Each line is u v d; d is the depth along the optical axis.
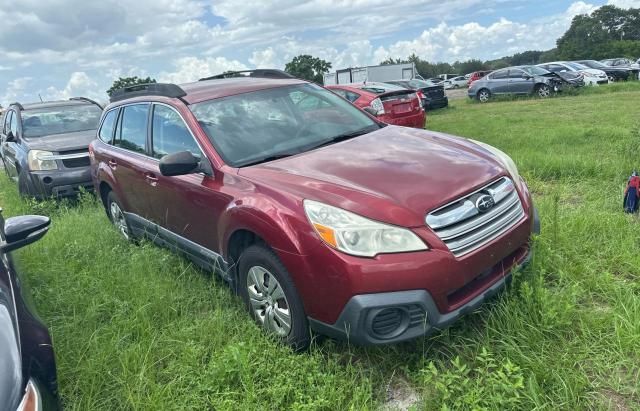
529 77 19.78
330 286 2.78
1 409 1.77
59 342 3.44
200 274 4.37
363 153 3.55
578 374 2.61
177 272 4.43
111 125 5.55
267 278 3.29
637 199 4.71
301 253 2.87
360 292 2.67
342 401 2.71
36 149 7.94
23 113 9.33
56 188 7.84
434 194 2.91
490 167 3.31
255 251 3.24
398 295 2.66
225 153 3.76
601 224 4.34
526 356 2.77
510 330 2.96
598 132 8.98
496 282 3.03
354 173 3.18
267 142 3.90
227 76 5.41
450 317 2.78
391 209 2.79
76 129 9.10
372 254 2.69
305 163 3.45
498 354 2.86
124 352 3.19
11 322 2.17
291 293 3.03
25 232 2.95
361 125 4.38
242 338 3.32
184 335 3.40
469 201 2.96
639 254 3.83
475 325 3.18
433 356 2.97
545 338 2.92
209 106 4.18
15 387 1.88
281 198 3.08
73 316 3.81
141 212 4.92
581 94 19.00
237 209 3.29
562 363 2.69
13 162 9.07
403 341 2.73
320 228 2.81
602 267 3.75
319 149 3.77
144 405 2.75
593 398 2.50
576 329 2.99
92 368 3.05
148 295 3.89
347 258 2.70
